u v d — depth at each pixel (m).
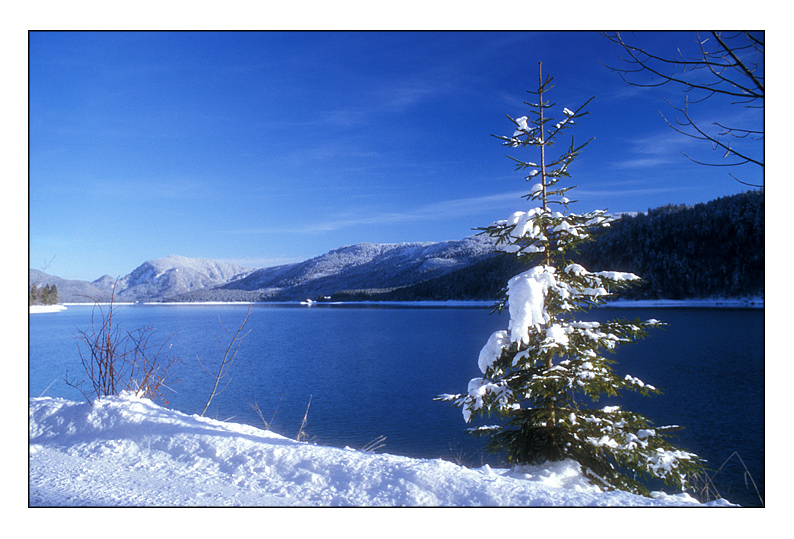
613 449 4.80
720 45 3.33
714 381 24.11
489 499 3.46
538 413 4.97
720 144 3.43
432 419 17.66
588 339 5.15
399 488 3.66
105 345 6.79
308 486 3.84
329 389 24.31
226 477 4.11
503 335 5.30
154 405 6.02
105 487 3.92
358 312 126.19
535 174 5.54
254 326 76.25
